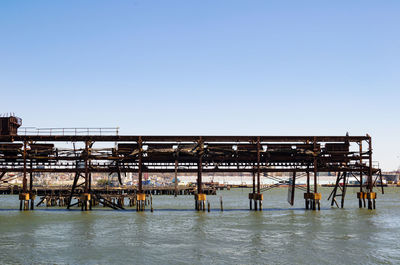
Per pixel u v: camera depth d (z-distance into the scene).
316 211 56.78
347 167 59.34
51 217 49.38
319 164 57.25
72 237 35.41
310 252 29.69
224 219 47.81
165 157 54.78
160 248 30.98
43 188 123.38
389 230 39.59
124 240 34.06
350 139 55.41
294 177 63.50
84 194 55.53
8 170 54.53
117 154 54.19
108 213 54.19
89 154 54.00
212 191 143.88
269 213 54.69
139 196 55.31
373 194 57.53
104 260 27.34
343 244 32.53
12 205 78.44
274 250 30.34
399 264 26.45
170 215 51.97
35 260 27.28
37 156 53.75
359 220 47.03
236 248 31.03
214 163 56.72
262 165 57.59
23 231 38.59
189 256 28.50
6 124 54.16
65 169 55.03
